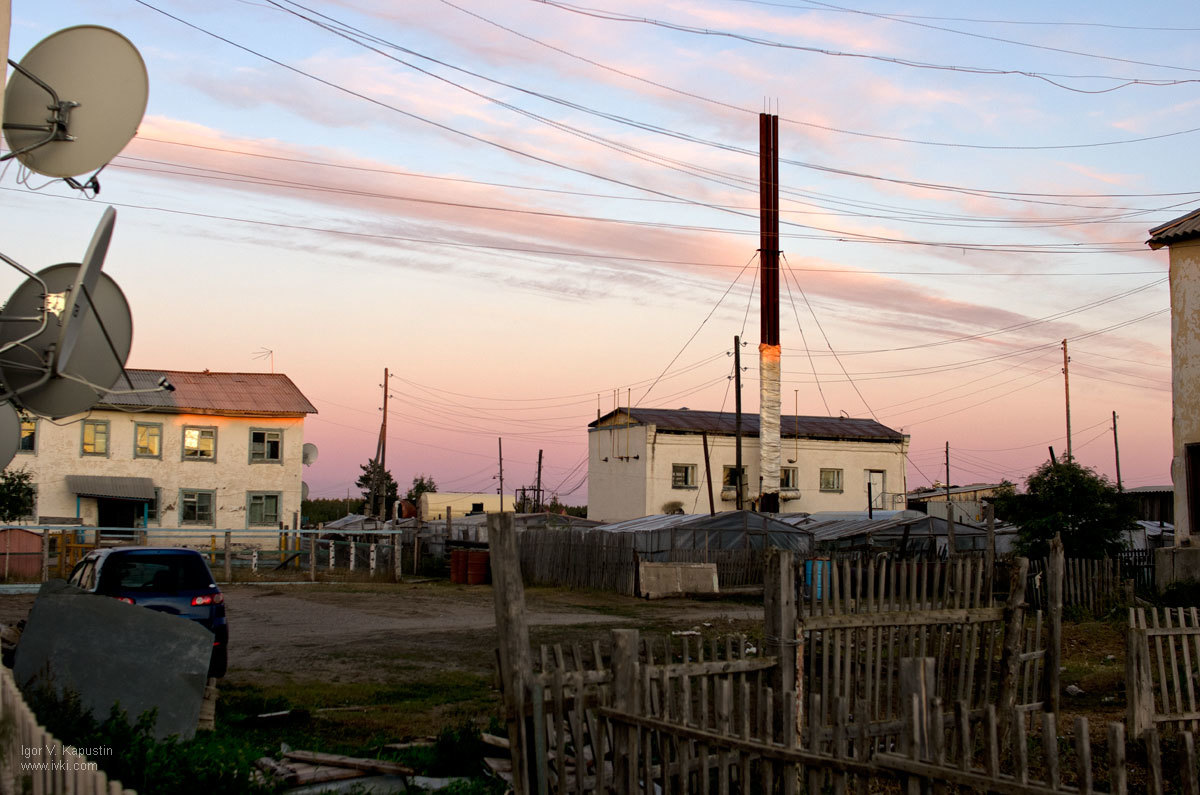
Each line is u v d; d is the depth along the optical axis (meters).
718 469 55.12
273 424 45.38
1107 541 24.16
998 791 4.33
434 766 7.99
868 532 33.00
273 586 30.91
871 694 7.77
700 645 6.86
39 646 8.48
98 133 7.18
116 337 7.41
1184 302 22.09
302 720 10.12
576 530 34.62
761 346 49.53
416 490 80.88
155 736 8.28
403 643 17.17
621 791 5.67
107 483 41.88
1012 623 8.70
